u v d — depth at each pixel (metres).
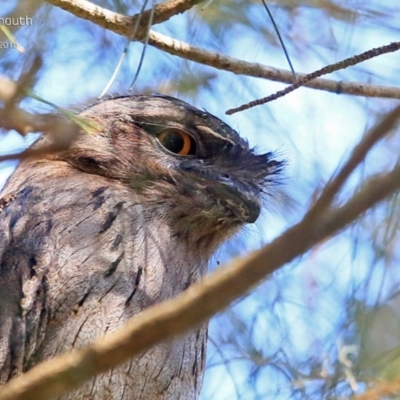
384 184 4.96
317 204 4.98
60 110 6.54
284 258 5.01
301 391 10.92
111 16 8.66
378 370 10.47
